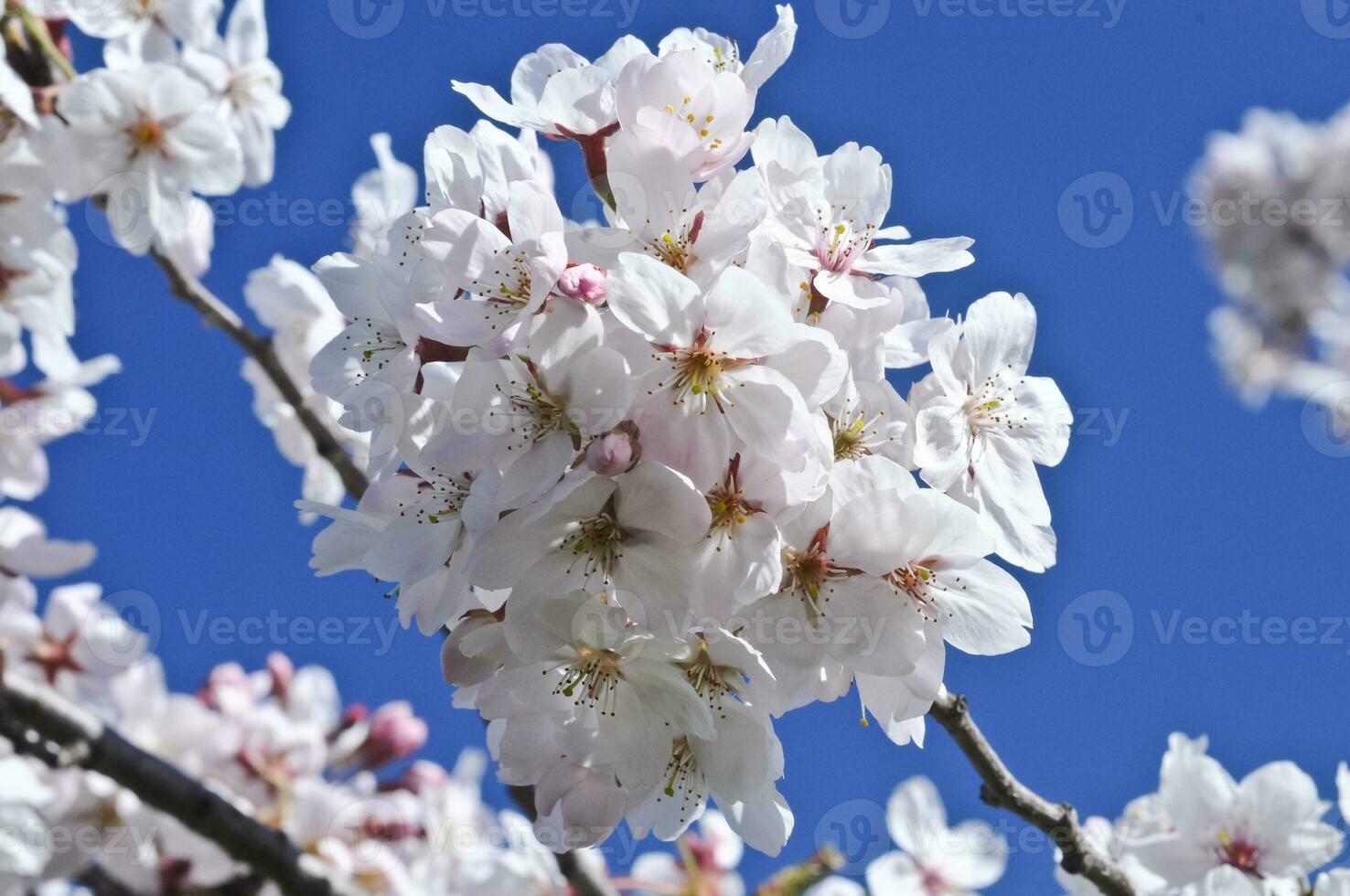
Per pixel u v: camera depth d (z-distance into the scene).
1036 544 0.49
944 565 0.47
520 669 0.47
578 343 0.46
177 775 0.54
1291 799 0.57
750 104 0.48
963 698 0.51
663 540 0.46
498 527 0.46
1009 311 0.50
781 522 0.46
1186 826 0.58
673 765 0.48
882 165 0.49
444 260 0.46
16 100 0.57
